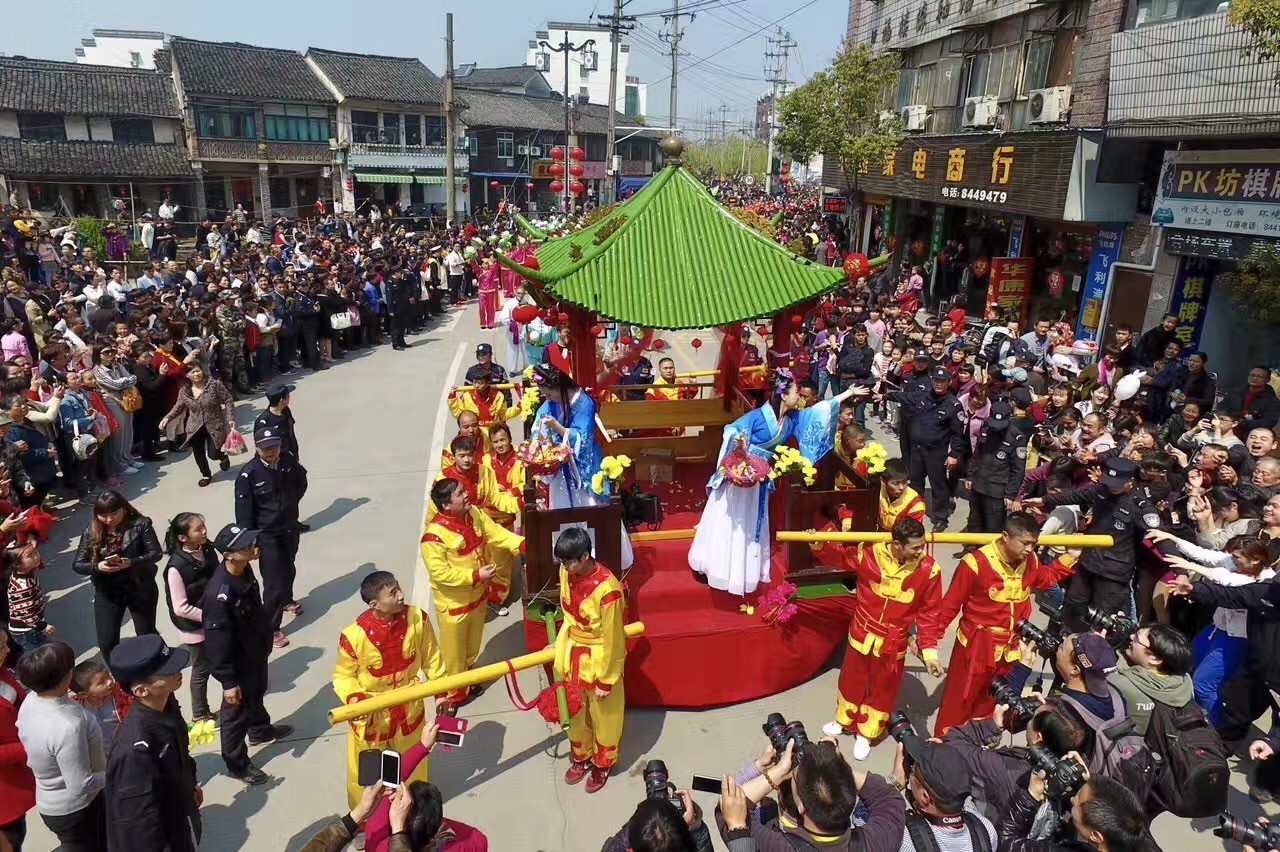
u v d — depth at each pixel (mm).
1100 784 3277
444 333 21203
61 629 7281
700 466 8000
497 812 5312
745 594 6152
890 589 5508
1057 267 18188
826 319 14070
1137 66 13391
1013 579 5410
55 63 34250
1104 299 15797
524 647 7137
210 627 5129
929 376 9344
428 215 43906
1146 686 4320
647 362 8852
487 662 6922
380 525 9570
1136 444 7930
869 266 5801
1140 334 14398
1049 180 16031
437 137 43531
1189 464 8211
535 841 5078
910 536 5305
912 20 23719
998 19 19312
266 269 20172
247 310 14836
